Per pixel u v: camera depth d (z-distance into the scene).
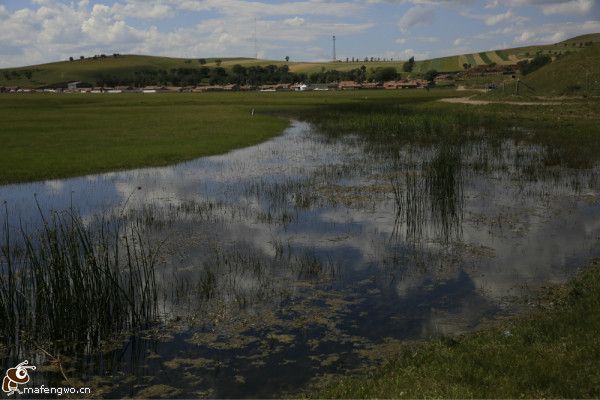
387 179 21.88
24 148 28.36
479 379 6.59
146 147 29.33
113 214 16.48
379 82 140.25
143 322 9.70
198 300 10.55
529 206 17.31
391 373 7.15
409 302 10.38
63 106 68.00
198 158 27.23
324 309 10.12
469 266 12.19
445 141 31.70
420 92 100.62
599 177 21.45
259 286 11.22
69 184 20.86
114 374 8.13
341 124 43.16
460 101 62.84
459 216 16.28
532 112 45.50
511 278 11.37
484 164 24.19
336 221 16.03
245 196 19.11
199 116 49.69
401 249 13.45
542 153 27.05
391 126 38.56
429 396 6.17
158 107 64.56
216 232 14.91
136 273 10.87
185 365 8.28
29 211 16.77
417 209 17.23
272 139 35.16
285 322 9.61
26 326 9.45
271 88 139.62
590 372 6.50
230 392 7.50
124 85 163.12
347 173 23.20
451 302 10.31
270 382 7.71
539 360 6.93
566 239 13.91
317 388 7.43
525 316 9.34
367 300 10.52
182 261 12.67
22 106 67.75
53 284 9.32
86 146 29.41
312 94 104.50
